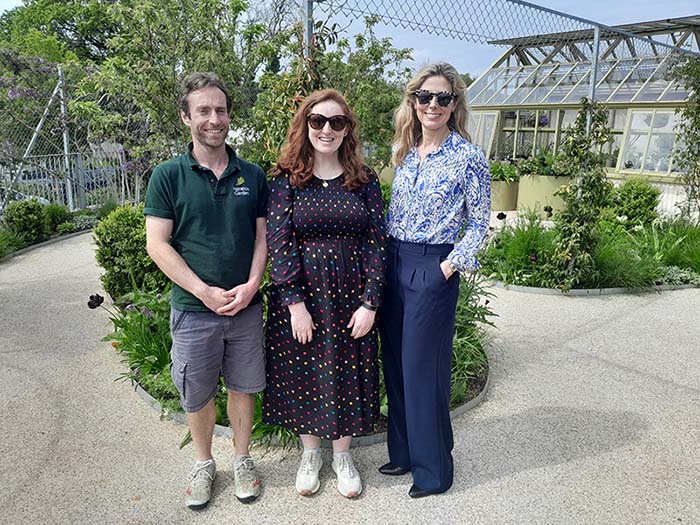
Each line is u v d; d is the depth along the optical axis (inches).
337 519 95.0
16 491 101.4
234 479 104.6
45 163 404.5
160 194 85.2
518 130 586.6
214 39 229.1
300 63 141.4
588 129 235.6
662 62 458.6
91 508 97.2
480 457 114.8
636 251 274.5
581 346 180.4
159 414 129.9
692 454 116.8
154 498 100.0
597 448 118.7
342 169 92.7
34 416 128.6
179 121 235.6
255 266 92.0
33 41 720.3
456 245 92.2
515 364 164.9
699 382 153.6
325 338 92.1
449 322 95.3
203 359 91.0
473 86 614.2
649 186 359.6
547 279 247.1
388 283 96.4
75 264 283.0
